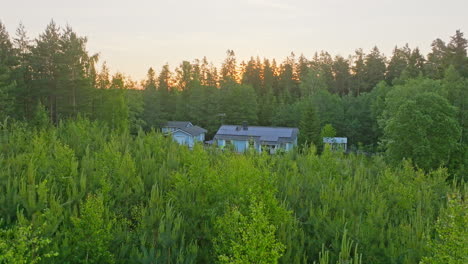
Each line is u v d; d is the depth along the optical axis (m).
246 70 111.06
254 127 57.25
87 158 23.12
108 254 12.64
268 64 109.25
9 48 44.81
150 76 98.44
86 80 43.81
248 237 11.19
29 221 13.93
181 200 17.59
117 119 48.12
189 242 15.80
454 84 44.38
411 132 33.41
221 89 82.69
